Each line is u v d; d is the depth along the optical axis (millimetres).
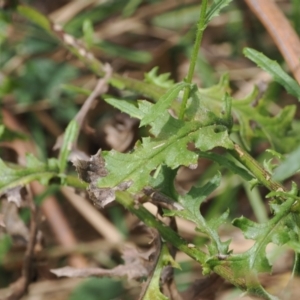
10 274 821
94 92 783
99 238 852
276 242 666
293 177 829
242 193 858
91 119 846
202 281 722
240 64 904
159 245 697
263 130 765
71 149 736
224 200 831
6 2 815
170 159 671
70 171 798
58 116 893
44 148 875
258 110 769
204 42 930
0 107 878
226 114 688
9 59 911
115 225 845
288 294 675
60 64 914
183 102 685
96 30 956
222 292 781
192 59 684
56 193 855
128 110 684
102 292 802
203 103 685
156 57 914
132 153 671
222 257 672
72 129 734
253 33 903
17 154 843
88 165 672
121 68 927
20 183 719
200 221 683
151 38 964
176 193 688
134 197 704
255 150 856
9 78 886
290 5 909
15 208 766
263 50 895
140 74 909
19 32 930
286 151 768
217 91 759
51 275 769
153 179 688
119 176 667
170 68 917
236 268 665
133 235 837
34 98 896
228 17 912
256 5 773
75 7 960
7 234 773
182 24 950
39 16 818
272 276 716
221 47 924
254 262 665
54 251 822
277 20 765
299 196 675
